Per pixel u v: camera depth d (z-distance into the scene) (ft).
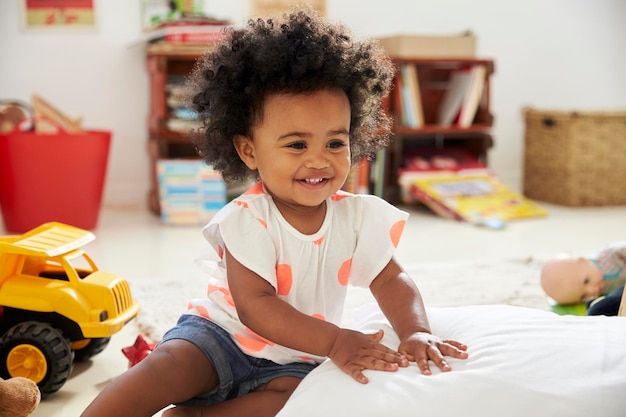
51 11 9.43
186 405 3.38
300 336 3.11
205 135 3.50
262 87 3.18
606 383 2.83
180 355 3.21
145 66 9.82
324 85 3.19
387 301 3.46
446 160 10.46
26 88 9.46
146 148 10.00
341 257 3.46
